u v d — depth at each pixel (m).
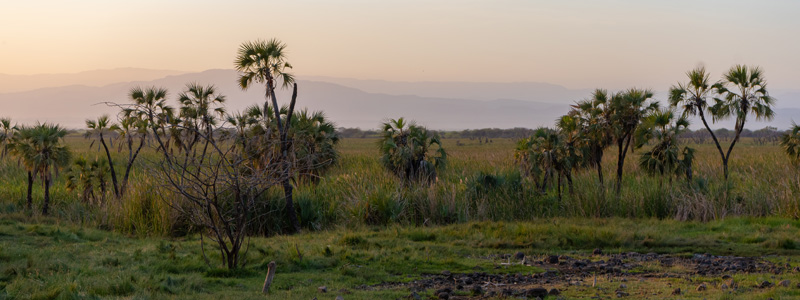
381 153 20.20
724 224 14.39
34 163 16.05
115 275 8.52
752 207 16.03
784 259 10.73
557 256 10.99
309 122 19.61
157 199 14.44
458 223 15.36
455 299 7.97
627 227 14.34
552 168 17.38
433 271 9.87
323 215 16.12
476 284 8.91
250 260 10.33
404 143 19.69
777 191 16.47
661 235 12.92
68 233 12.70
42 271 8.62
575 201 16.70
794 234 12.82
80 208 16.58
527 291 8.22
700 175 21.06
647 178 18.31
